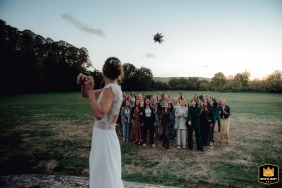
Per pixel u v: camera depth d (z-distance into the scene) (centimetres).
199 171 629
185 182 552
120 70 201
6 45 5466
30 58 5856
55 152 796
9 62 5431
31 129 1205
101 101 189
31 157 736
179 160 729
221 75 8181
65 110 2083
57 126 1297
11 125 1316
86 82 182
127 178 573
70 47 7188
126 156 768
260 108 2458
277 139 1034
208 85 8406
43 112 1925
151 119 891
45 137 1024
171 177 583
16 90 5628
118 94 201
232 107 2564
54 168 637
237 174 607
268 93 6781
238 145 927
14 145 886
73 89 7081
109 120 206
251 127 1333
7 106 2422
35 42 6656
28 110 2059
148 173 611
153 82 8612
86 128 1245
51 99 3581
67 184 385
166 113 877
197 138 848
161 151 832
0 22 5378
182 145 882
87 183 391
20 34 6222
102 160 204
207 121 899
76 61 7094
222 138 1049
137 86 8238
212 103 1165
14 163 675
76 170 622
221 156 775
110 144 206
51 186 378
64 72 6900
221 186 530
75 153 787
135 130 937
